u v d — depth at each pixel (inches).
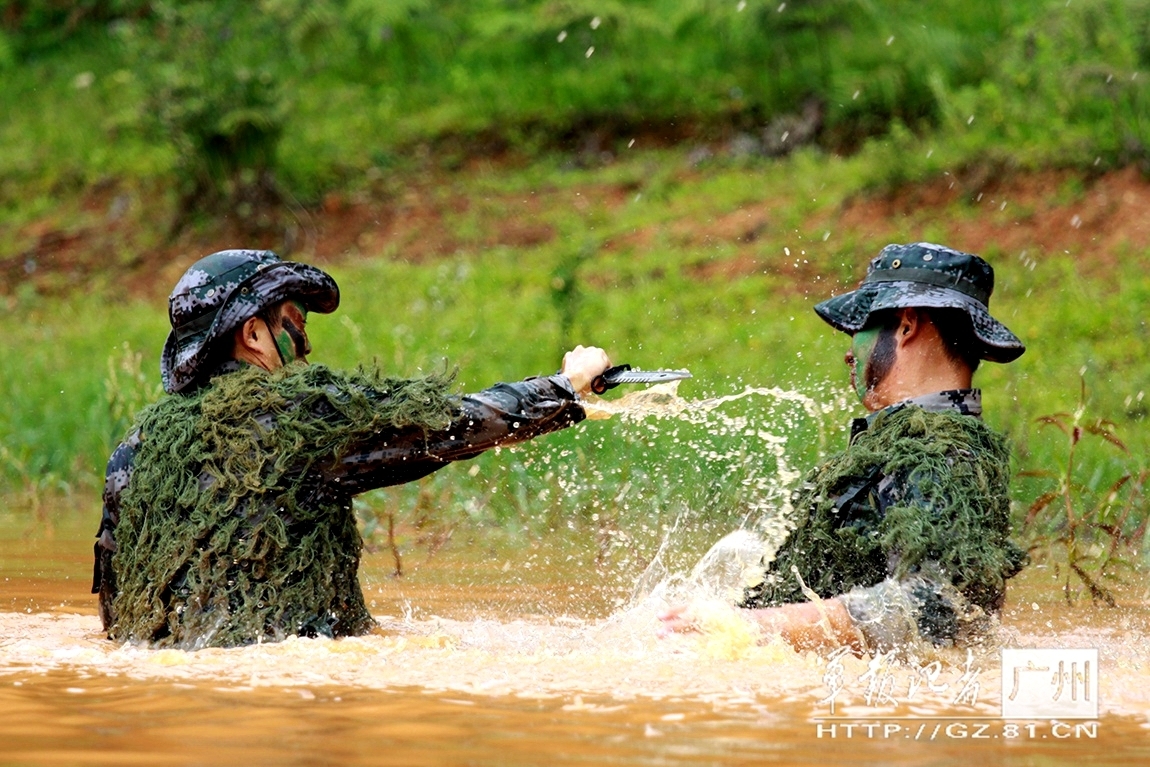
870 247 944.9
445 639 218.2
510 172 1210.6
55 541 416.2
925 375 226.7
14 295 1166.3
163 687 176.2
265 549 219.0
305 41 1365.7
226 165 1200.2
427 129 1275.8
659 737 149.4
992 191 948.6
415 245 1124.5
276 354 236.4
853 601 200.7
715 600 214.8
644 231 1048.2
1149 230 869.8
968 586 201.2
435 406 226.8
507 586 319.6
